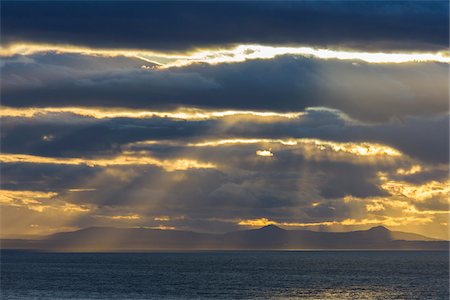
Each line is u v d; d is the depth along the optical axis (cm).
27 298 17725
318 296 19150
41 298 17725
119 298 17925
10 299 17462
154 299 17775
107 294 19038
